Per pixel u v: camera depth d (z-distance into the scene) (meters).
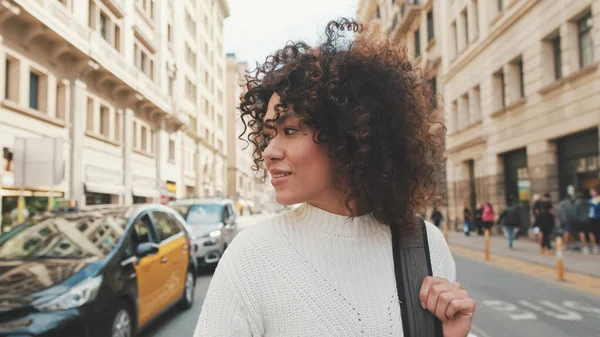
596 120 13.04
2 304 3.61
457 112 25.89
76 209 5.73
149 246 5.16
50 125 17.08
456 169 25.84
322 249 1.10
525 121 17.47
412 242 1.20
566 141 15.30
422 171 1.31
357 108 1.13
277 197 1.15
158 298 5.57
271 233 1.10
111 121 22.97
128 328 4.61
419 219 1.28
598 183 13.56
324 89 1.12
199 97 43.62
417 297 1.12
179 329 5.78
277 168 1.15
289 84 1.14
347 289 1.06
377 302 1.07
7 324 3.51
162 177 31.23
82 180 19.48
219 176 54.88
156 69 30.47
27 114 15.65
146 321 5.14
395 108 1.22
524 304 7.18
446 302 1.08
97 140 21.28
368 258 1.12
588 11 13.69
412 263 1.16
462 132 24.64
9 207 14.53
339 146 1.12
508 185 20.12
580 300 7.47
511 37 18.39
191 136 40.88
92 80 20.75
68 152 18.38
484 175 21.78
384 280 1.11
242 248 1.08
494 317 6.36
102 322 4.02
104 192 21.77
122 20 24.14
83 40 18.69
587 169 14.11
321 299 1.04
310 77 1.13
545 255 13.32
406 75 1.32
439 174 1.40
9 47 14.83
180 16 36.34
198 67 43.41
